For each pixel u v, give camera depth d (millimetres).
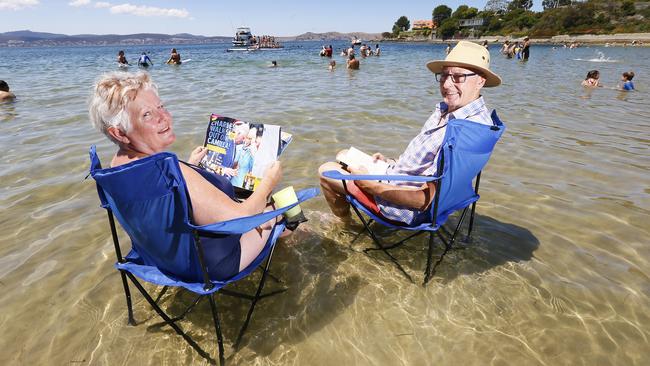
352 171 2750
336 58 28438
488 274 2678
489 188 3988
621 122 6734
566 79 13320
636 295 2453
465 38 115000
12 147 5250
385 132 5977
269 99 8961
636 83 12227
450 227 3281
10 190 3938
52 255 2891
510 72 16266
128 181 1511
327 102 8516
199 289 1836
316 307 2400
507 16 107875
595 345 2084
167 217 1669
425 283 2592
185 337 2062
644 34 65125
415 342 2125
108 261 2834
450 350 2068
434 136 2451
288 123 6527
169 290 2555
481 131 2236
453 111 2568
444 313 2330
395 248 3012
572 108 7988
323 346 2113
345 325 2254
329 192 3086
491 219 3393
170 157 1505
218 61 25328
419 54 37250
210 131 2775
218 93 9992
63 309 2369
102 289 2545
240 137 2688
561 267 2742
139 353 2064
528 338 2137
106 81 1668
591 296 2449
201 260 1758
